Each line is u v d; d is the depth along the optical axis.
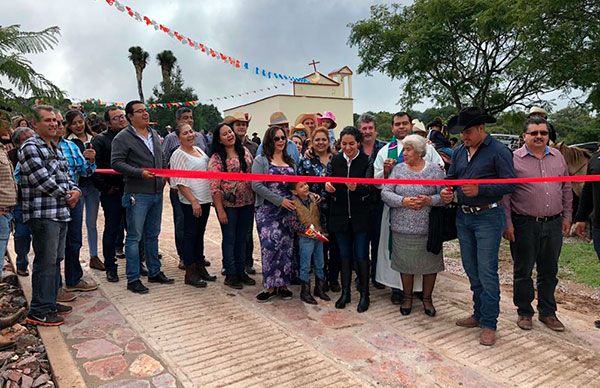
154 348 3.30
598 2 9.10
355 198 4.07
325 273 4.86
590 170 3.88
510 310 4.11
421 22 14.48
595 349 3.33
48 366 3.08
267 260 4.31
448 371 3.00
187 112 5.41
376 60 15.91
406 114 4.44
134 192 4.40
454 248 6.57
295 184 4.24
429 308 3.99
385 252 4.31
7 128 3.56
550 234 3.65
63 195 3.53
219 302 4.29
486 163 3.45
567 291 4.77
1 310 4.02
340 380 2.89
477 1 12.92
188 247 4.71
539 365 3.09
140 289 4.48
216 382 2.85
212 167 4.44
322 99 24.66
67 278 4.44
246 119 5.31
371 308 4.18
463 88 15.10
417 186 3.84
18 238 4.74
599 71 9.91
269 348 3.33
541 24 9.72
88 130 5.34
